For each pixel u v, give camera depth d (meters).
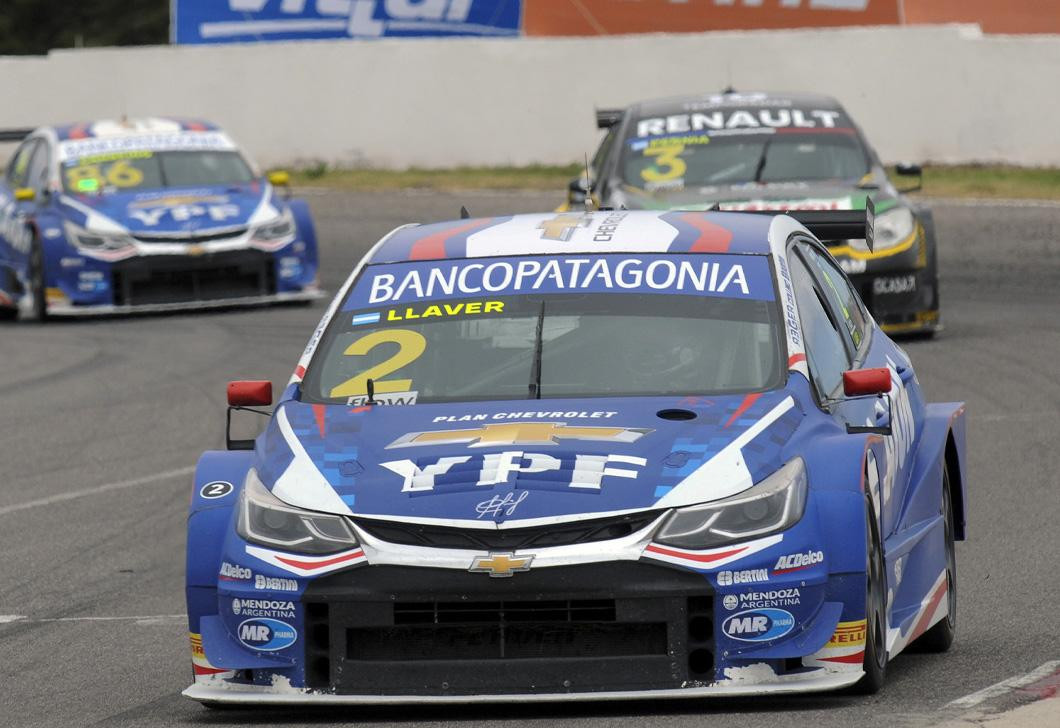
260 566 19.38
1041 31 92.19
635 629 18.86
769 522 18.94
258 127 98.50
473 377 21.98
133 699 22.12
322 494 19.59
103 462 41.25
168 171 67.75
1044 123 86.50
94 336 60.94
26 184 69.31
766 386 21.36
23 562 32.03
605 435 20.08
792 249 24.14
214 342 57.69
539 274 23.44
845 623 19.11
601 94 93.56
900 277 50.84
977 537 31.09
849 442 20.17
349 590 19.03
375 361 22.44
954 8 93.12
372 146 97.00
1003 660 22.25
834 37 89.31
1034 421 40.97
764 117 54.22
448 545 18.94
